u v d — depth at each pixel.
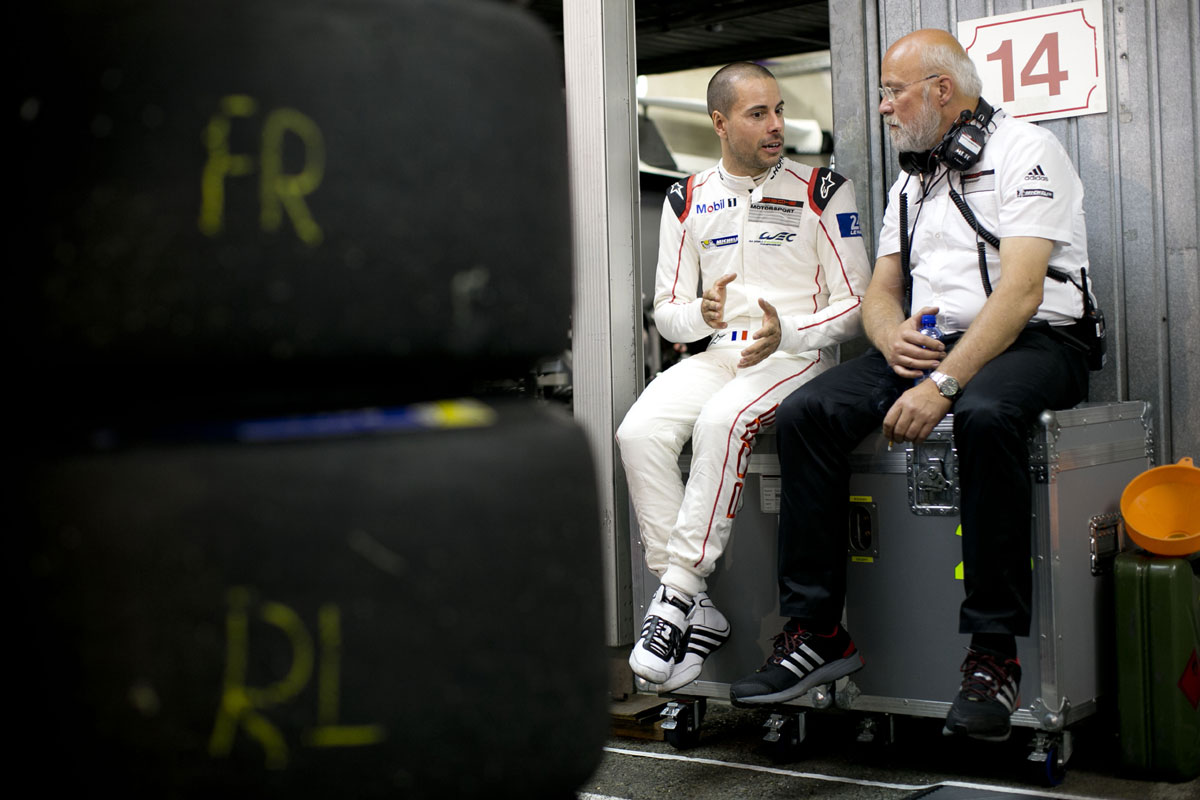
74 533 0.77
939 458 2.49
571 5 3.29
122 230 0.80
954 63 2.62
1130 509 2.57
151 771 0.77
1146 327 2.94
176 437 0.81
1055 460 2.37
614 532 3.22
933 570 2.53
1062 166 2.57
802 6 6.48
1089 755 2.63
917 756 2.68
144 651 0.77
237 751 0.78
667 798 2.46
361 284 0.83
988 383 2.34
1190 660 2.39
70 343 0.80
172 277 0.80
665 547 2.83
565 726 0.89
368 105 0.83
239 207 0.80
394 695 0.81
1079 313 2.59
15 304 0.80
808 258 2.97
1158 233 2.92
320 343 0.82
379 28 0.84
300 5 0.82
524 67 0.92
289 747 0.78
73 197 0.80
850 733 2.91
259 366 0.82
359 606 0.80
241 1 0.81
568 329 0.98
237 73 0.80
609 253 3.26
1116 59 2.96
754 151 2.93
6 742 0.78
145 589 0.77
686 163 7.61
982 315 2.45
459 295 0.87
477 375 0.91
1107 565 2.59
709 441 2.71
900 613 2.58
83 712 0.77
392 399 0.88
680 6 6.34
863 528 2.62
